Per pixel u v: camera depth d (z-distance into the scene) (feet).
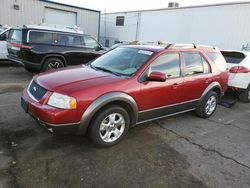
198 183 8.81
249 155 11.34
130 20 65.10
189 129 13.92
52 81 10.24
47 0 55.31
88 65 13.70
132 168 9.39
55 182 8.18
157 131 13.20
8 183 7.91
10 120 12.81
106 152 10.44
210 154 11.08
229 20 42.19
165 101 12.57
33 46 23.02
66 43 25.55
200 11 46.68
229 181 9.09
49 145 10.58
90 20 64.75
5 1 49.55
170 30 53.72
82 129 9.73
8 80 22.62
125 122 11.09
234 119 16.56
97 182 8.38
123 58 12.87
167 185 8.55
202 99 15.14
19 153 9.73
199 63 14.58
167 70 12.51
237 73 20.12
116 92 10.24
